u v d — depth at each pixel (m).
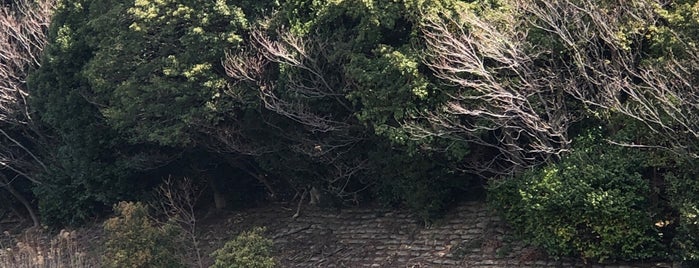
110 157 19.75
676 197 12.11
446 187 15.91
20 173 21.39
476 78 13.45
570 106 13.46
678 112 11.56
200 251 18.16
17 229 22.72
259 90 15.72
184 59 15.95
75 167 19.98
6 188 22.83
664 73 11.95
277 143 17.11
